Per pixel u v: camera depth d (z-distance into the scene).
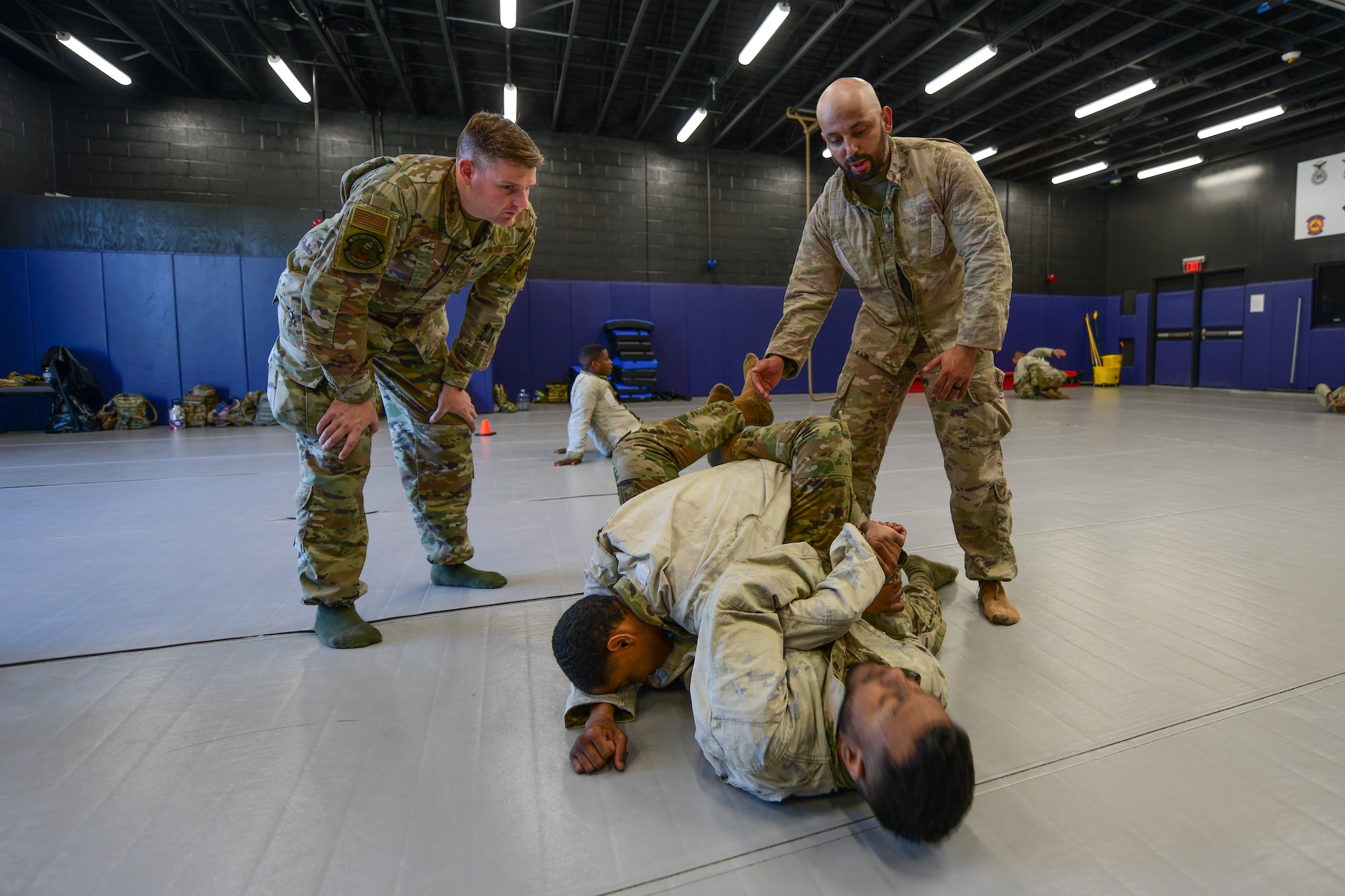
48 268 8.19
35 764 1.27
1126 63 9.02
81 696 1.55
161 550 2.80
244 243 8.77
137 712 1.48
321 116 10.88
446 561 2.29
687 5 8.84
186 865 1.01
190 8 8.48
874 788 0.93
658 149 12.50
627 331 11.81
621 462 1.65
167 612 2.09
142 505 3.66
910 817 0.89
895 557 1.35
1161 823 1.08
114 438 7.23
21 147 9.25
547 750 1.33
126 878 0.98
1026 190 14.50
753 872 0.99
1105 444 5.55
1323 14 8.25
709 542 1.33
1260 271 12.26
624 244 12.45
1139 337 14.48
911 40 9.48
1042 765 1.24
